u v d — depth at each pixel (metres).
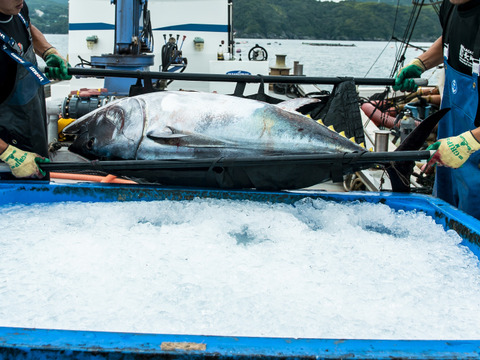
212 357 1.38
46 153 3.31
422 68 3.55
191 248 2.35
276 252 2.35
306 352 1.40
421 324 1.75
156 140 3.01
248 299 1.89
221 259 2.25
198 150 2.99
